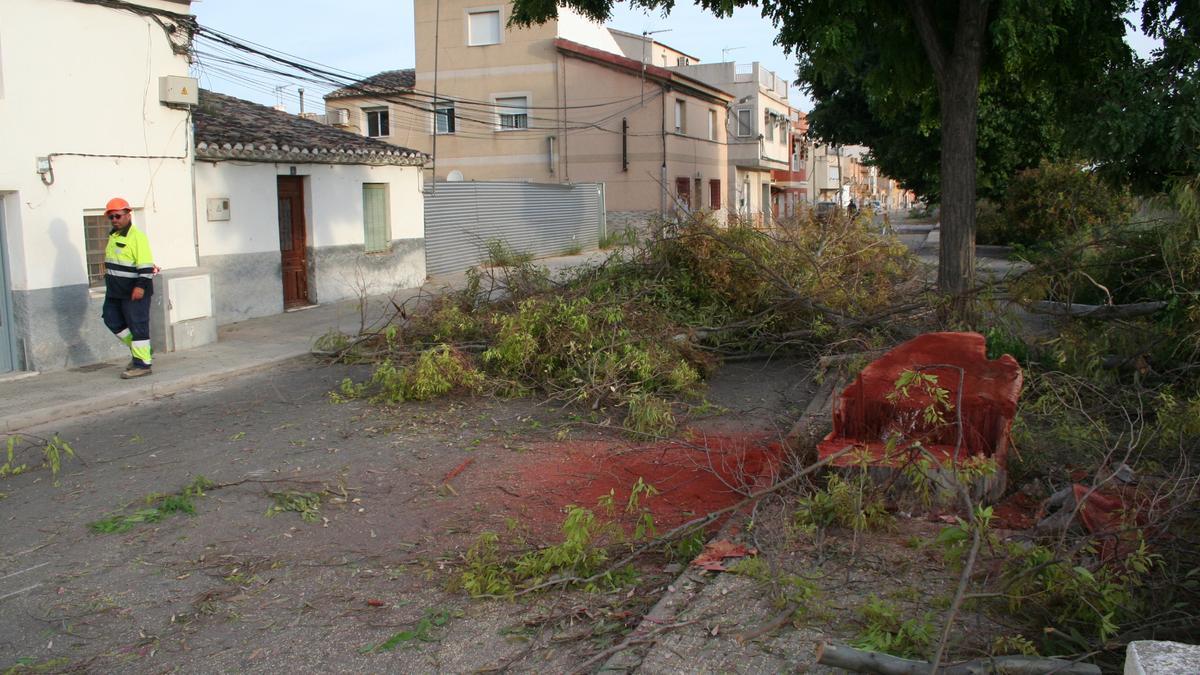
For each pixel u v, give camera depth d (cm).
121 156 1131
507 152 3497
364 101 3550
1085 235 964
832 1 951
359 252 1769
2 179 991
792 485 559
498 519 577
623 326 936
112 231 1011
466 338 1053
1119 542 416
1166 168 999
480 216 2380
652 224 1188
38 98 1026
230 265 1447
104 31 1099
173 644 431
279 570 512
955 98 975
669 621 416
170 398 965
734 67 4531
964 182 977
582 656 401
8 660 420
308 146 1574
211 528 579
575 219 2980
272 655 417
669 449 717
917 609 404
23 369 1039
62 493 659
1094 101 988
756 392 912
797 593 424
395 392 896
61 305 1061
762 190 4959
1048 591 381
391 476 671
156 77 1176
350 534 562
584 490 627
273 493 634
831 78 1021
